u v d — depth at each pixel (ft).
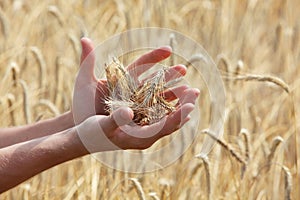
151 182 11.82
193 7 19.70
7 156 8.36
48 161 8.45
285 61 18.10
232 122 14.11
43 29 18.53
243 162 11.24
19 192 11.89
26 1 19.35
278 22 20.03
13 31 18.13
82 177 11.66
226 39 18.20
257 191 12.30
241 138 12.62
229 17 18.83
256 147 12.80
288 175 11.00
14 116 13.07
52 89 15.25
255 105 16.06
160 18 17.49
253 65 18.44
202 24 19.06
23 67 15.92
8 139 9.57
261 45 19.29
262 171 12.50
